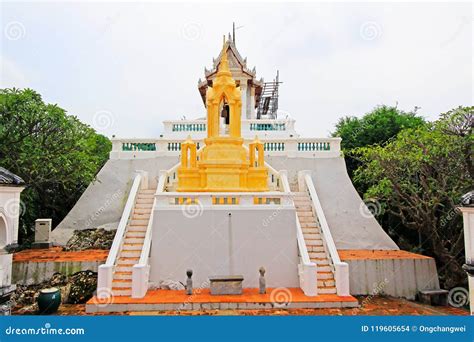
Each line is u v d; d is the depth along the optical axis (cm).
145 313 1079
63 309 1172
